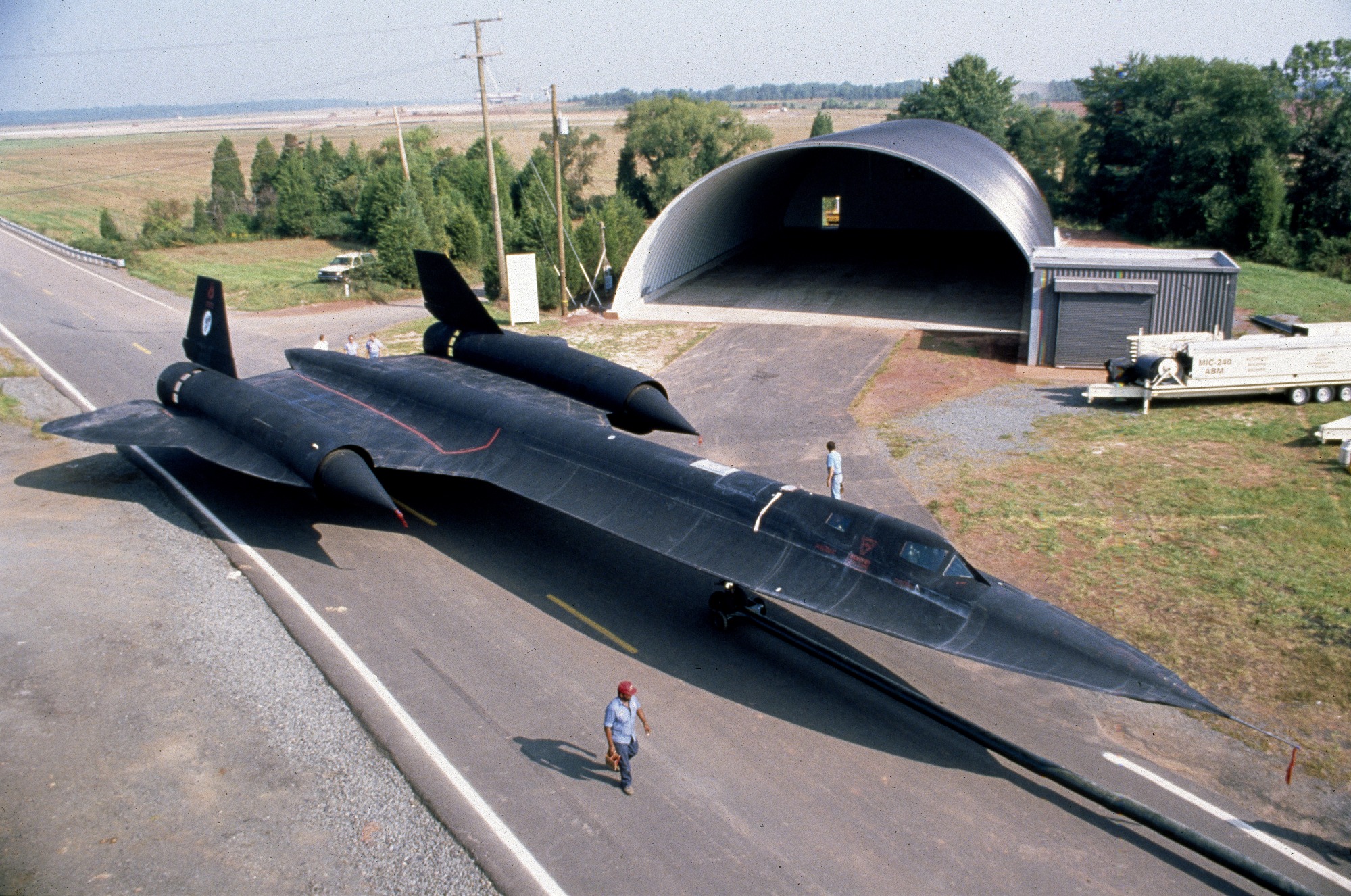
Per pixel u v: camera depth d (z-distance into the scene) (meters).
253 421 17.34
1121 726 11.62
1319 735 11.23
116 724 11.49
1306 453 20.16
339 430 18.36
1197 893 8.91
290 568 15.95
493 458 17.27
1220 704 11.91
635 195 88.62
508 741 11.20
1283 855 9.36
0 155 151.88
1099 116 69.44
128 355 31.64
